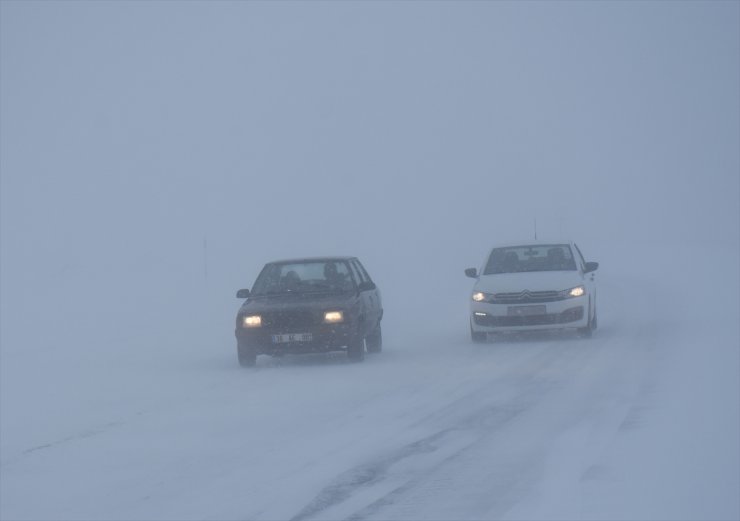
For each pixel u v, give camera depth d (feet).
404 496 55.26
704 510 50.42
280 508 53.42
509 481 57.72
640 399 82.02
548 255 138.21
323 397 89.86
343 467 62.18
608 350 116.88
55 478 62.03
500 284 131.03
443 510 52.26
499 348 125.08
